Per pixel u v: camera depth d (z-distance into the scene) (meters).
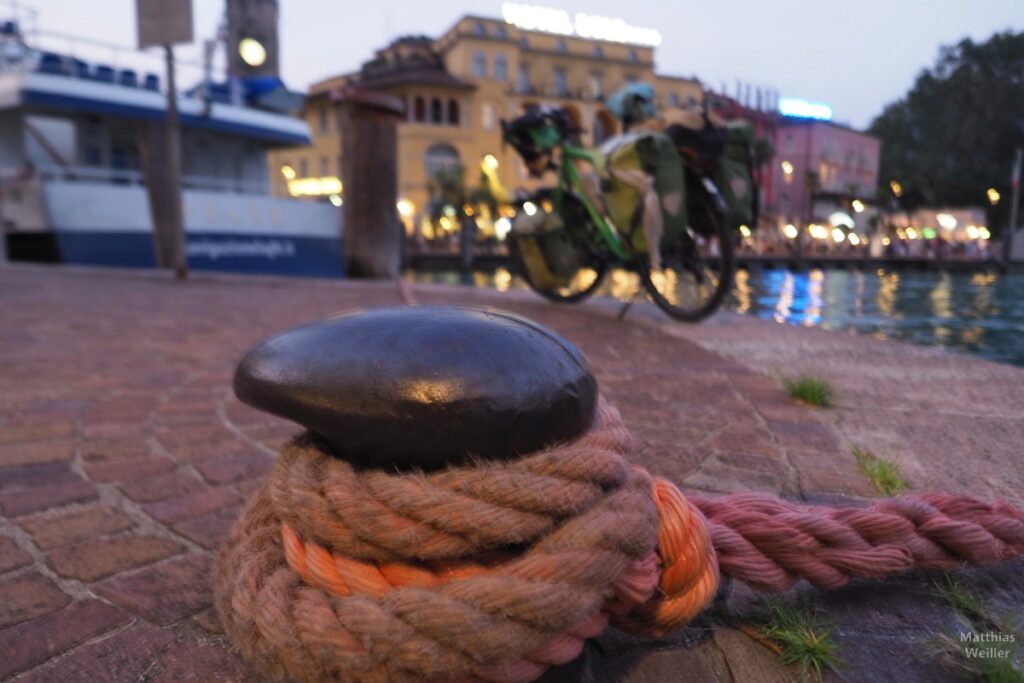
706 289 4.91
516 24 55.38
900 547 1.18
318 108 51.72
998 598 1.28
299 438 1.06
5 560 1.50
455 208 47.78
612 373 3.24
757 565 1.13
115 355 3.90
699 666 1.12
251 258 13.48
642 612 1.06
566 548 0.86
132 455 2.20
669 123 4.54
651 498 0.98
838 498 1.73
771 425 2.36
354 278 11.98
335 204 14.62
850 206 61.59
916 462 1.96
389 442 0.90
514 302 6.23
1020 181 45.34
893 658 1.13
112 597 1.35
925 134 55.38
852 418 2.43
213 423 2.56
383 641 0.80
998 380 2.99
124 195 12.45
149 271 10.66
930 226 56.25
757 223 4.66
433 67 53.88
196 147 14.30
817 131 61.34
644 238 4.62
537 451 0.95
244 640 0.92
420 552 0.87
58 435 2.41
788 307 9.59
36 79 12.03
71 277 9.35
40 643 1.20
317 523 0.90
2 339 4.39
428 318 0.98
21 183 11.89
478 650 0.80
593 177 4.90
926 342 5.78
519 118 5.30
